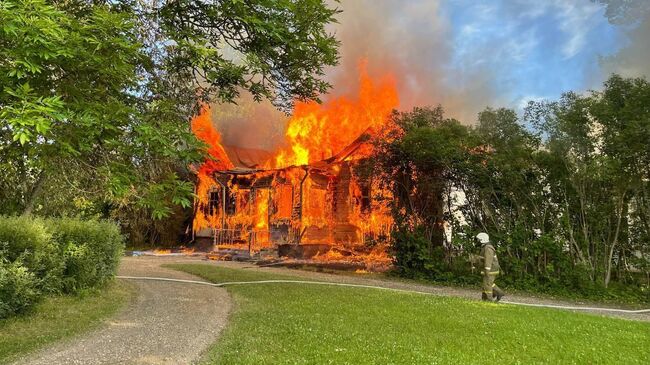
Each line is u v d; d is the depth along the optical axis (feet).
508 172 39.06
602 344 18.99
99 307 24.53
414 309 25.27
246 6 25.43
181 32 24.29
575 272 36.19
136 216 69.92
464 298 31.73
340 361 15.35
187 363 15.81
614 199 36.86
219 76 27.58
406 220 46.39
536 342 18.89
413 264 43.88
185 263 53.06
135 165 23.71
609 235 37.01
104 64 18.17
